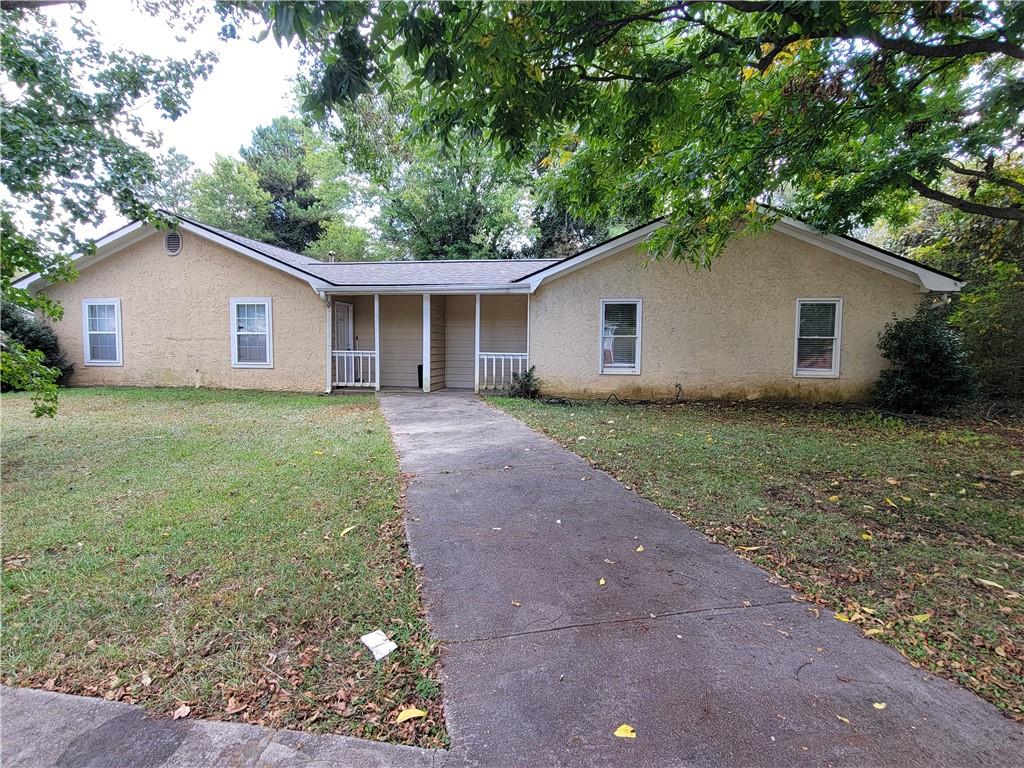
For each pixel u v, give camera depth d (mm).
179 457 5816
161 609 2684
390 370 13820
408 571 3156
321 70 3664
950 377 9094
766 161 6227
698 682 2176
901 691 2119
